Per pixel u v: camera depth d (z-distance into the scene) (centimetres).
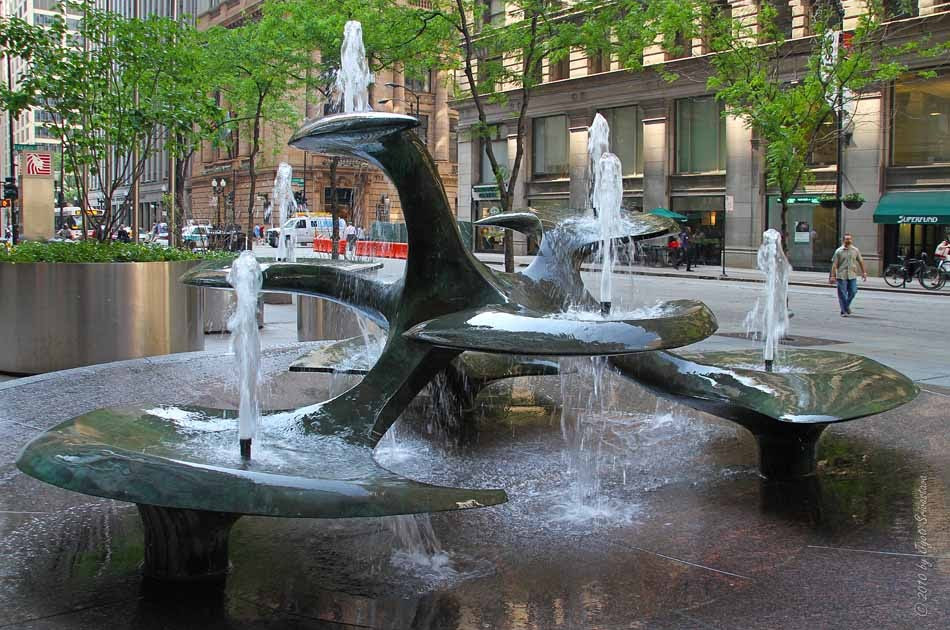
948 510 409
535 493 439
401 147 417
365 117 391
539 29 1603
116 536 365
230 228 4219
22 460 296
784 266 1274
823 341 1205
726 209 3189
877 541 369
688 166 3362
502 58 1944
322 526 379
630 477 469
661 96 3306
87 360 839
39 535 366
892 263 2862
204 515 313
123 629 277
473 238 4166
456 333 350
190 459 315
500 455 516
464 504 279
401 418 611
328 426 390
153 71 1049
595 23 1559
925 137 2719
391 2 1714
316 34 1941
